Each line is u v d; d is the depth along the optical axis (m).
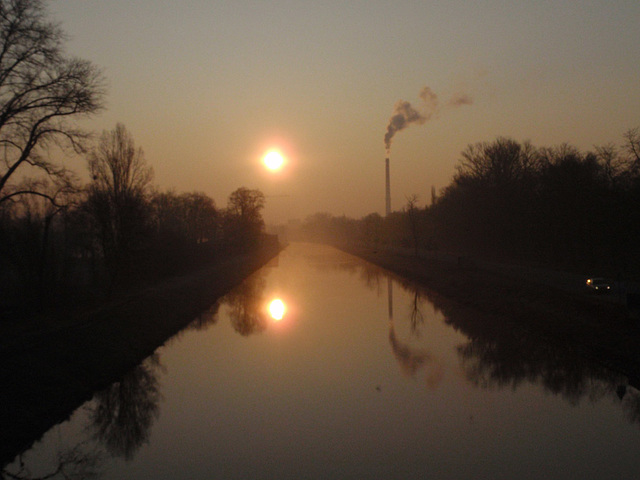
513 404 14.85
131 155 32.34
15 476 11.14
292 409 14.65
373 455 11.51
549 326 23.67
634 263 39.78
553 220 50.38
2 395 13.59
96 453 12.09
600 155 44.97
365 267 68.00
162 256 45.44
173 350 22.30
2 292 26.67
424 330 25.73
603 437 12.41
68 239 31.03
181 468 11.12
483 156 69.06
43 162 23.39
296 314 31.42
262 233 107.69
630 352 17.75
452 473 10.55
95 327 21.27
